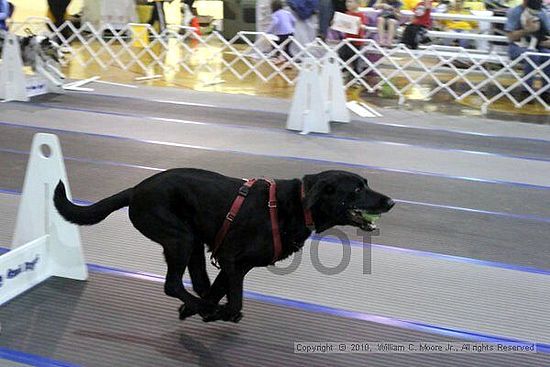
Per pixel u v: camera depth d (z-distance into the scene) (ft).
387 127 31.55
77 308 13.47
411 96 39.96
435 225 19.25
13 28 53.47
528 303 14.60
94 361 11.62
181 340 12.44
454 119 33.96
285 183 11.85
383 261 16.52
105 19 53.88
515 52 38.75
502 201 21.66
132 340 12.37
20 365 11.40
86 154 24.90
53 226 14.58
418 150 27.55
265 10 49.62
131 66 46.26
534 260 17.02
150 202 11.93
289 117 30.12
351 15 42.96
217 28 60.23
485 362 12.17
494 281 15.66
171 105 34.45
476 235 18.61
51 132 27.99
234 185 11.96
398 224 19.19
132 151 25.58
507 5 49.47
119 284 14.62
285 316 13.56
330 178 11.57
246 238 11.64
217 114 32.78
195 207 11.84
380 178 23.52
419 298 14.62
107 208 12.46
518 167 25.70
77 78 40.86
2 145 25.68
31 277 14.25
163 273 15.28
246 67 47.88
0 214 18.45
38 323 12.83
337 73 31.89
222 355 12.01
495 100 39.29
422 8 41.63
